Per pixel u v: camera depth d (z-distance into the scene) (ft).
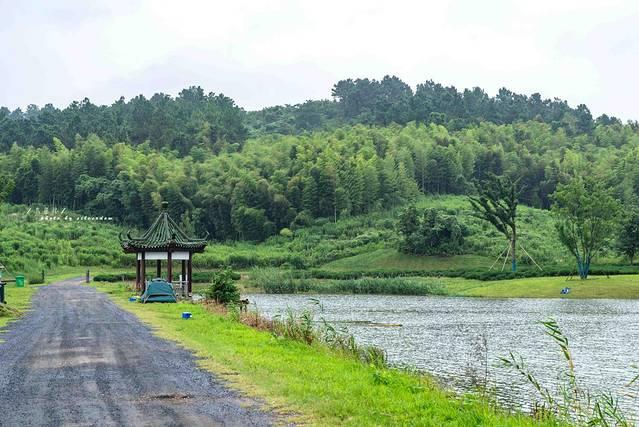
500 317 178.91
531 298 259.60
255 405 46.24
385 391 51.70
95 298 177.78
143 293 166.91
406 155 629.10
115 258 429.79
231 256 429.79
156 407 45.83
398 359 102.47
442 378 85.25
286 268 410.72
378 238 474.90
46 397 49.29
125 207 569.64
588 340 128.36
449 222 428.15
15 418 42.91
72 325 104.42
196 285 315.99
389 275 360.89
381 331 143.64
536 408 54.85
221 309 134.31
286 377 56.44
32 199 593.42
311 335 87.71
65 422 41.78
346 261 432.25
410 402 48.19
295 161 597.52
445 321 167.43
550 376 88.63
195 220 544.21
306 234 514.68
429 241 423.64
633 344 122.31
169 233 182.50
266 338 86.12
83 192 582.35
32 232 457.27
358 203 552.82
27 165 595.88
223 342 81.25
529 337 132.67
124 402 47.47
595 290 264.52
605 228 297.33
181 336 87.71
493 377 86.79
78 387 52.90
